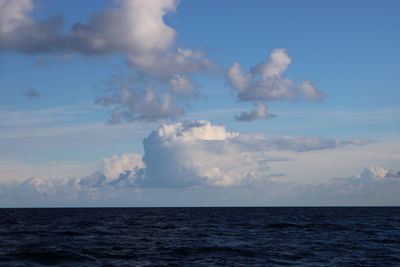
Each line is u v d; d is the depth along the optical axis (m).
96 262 31.00
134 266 29.39
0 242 44.34
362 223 84.69
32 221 98.69
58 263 30.39
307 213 171.38
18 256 32.66
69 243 43.72
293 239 48.47
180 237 51.75
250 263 30.70
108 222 94.31
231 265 29.84
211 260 32.06
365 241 45.88
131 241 46.28
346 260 32.00
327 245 41.88
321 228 68.44
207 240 47.56
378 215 140.50
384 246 41.03
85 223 89.44
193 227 73.44
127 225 81.00
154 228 70.94
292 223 84.31
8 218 117.44
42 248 38.06
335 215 141.75
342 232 59.41
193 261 31.61
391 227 71.31
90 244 42.78
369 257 33.56
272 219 108.44
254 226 75.38
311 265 29.84
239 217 125.50
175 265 29.84
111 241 46.22
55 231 62.16
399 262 31.05
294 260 32.06
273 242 44.97
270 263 30.67
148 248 39.22
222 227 72.75
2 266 29.09
